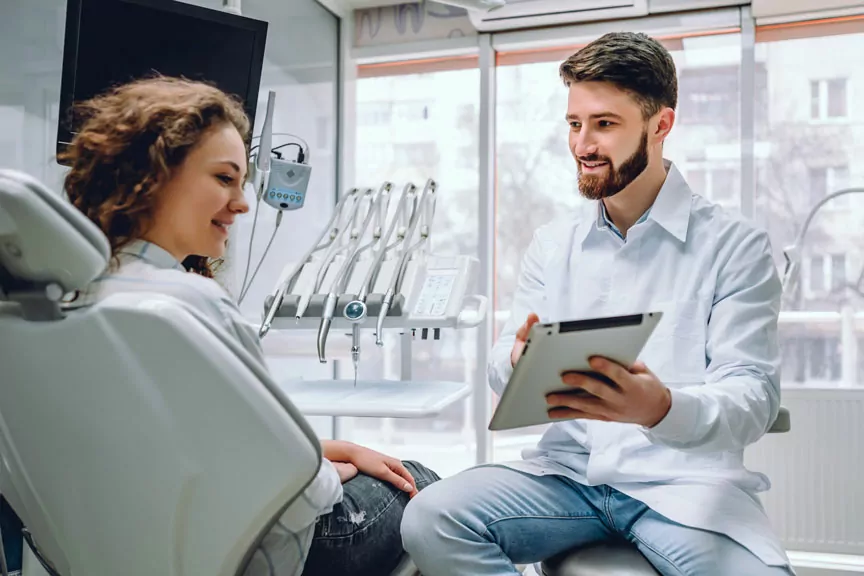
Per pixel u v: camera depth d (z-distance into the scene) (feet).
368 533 3.96
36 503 3.15
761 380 4.28
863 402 8.63
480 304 6.33
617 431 4.54
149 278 2.98
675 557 3.91
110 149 3.14
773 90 9.77
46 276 2.72
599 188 4.86
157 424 2.78
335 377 11.18
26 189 2.45
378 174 11.83
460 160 11.53
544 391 3.57
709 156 9.98
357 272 6.29
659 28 9.82
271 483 2.81
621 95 4.72
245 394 2.73
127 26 5.66
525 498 4.47
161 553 2.96
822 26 9.59
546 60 10.94
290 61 9.94
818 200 9.62
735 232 4.87
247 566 3.06
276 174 7.20
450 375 12.97
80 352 2.76
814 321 9.62
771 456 8.88
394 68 11.66
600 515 4.51
